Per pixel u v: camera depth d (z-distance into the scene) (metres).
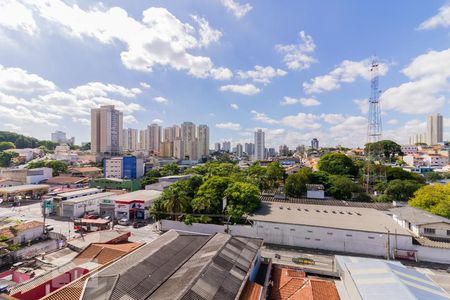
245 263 23.91
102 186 92.25
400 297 19.50
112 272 20.42
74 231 48.62
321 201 56.97
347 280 24.23
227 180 50.78
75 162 148.75
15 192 74.50
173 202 47.88
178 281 19.75
